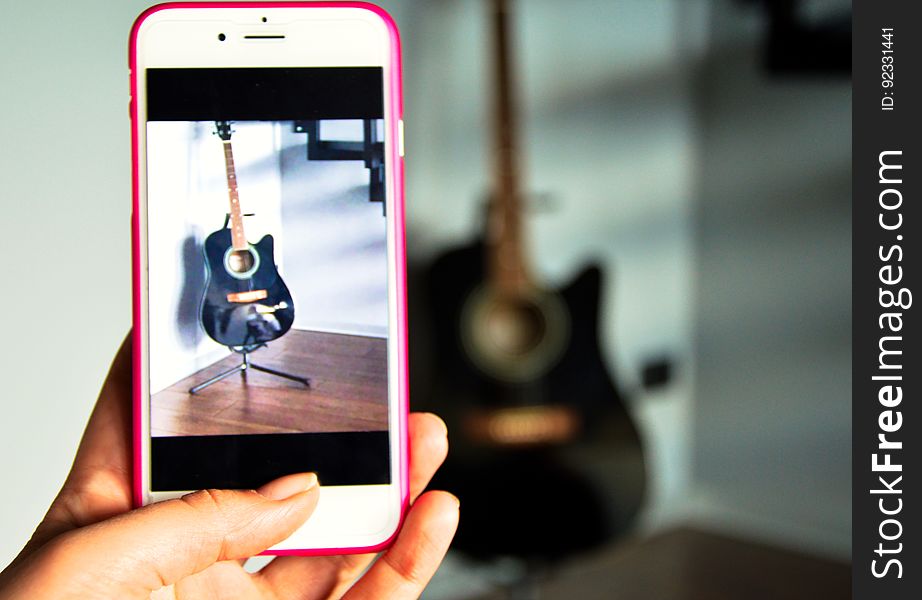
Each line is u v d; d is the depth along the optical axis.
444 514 0.58
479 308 1.18
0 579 0.48
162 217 0.59
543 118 1.41
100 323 0.90
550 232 1.44
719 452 1.67
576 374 1.18
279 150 0.60
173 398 0.58
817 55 1.41
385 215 0.60
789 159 1.50
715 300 1.65
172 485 0.58
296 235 0.60
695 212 1.68
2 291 0.83
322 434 0.59
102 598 0.49
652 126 1.59
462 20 1.28
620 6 1.51
